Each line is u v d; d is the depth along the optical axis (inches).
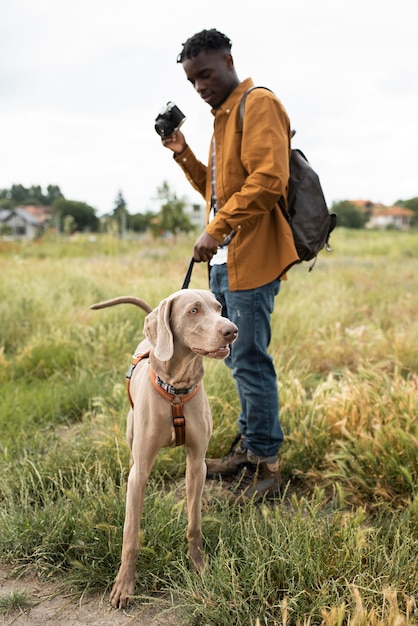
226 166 118.4
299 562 94.6
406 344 214.7
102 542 106.1
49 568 105.4
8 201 5017.2
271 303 126.0
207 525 111.9
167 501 114.7
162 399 98.3
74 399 180.2
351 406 146.3
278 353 209.3
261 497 127.0
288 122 118.3
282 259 120.6
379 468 126.4
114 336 231.0
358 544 96.3
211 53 115.6
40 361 210.7
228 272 121.5
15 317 255.1
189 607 93.7
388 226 2075.5
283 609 82.4
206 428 102.7
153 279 350.3
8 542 109.3
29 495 125.3
